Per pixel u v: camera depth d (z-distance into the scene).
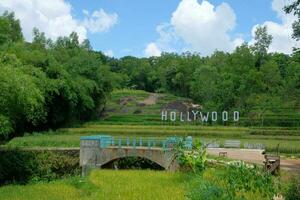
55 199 31.45
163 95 151.25
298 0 26.39
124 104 134.00
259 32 145.62
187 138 45.28
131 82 183.25
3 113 42.34
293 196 20.55
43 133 76.75
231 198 21.31
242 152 52.25
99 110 115.81
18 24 102.62
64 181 40.97
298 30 30.70
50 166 50.66
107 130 79.94
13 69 43.50
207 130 80.50
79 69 108.44
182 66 160.25
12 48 76.94
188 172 37.81
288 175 31.20
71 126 90.25
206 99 119.75
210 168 33.31
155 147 52.38
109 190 32.47
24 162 48.16
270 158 34.44
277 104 102.94
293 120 89.81
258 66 141.25
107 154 53.06
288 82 105.75
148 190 31.50
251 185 22.16
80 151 53.28
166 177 39.31
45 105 77.50
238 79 118.62
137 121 104.94
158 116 112.75
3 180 45.53
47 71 86.31
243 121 93.81
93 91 107.00
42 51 100.00
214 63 151.75
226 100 110.31
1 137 53.41
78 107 97.56
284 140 70.56
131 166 56.34
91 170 48.97
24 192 34.62
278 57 144.88
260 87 117.00
